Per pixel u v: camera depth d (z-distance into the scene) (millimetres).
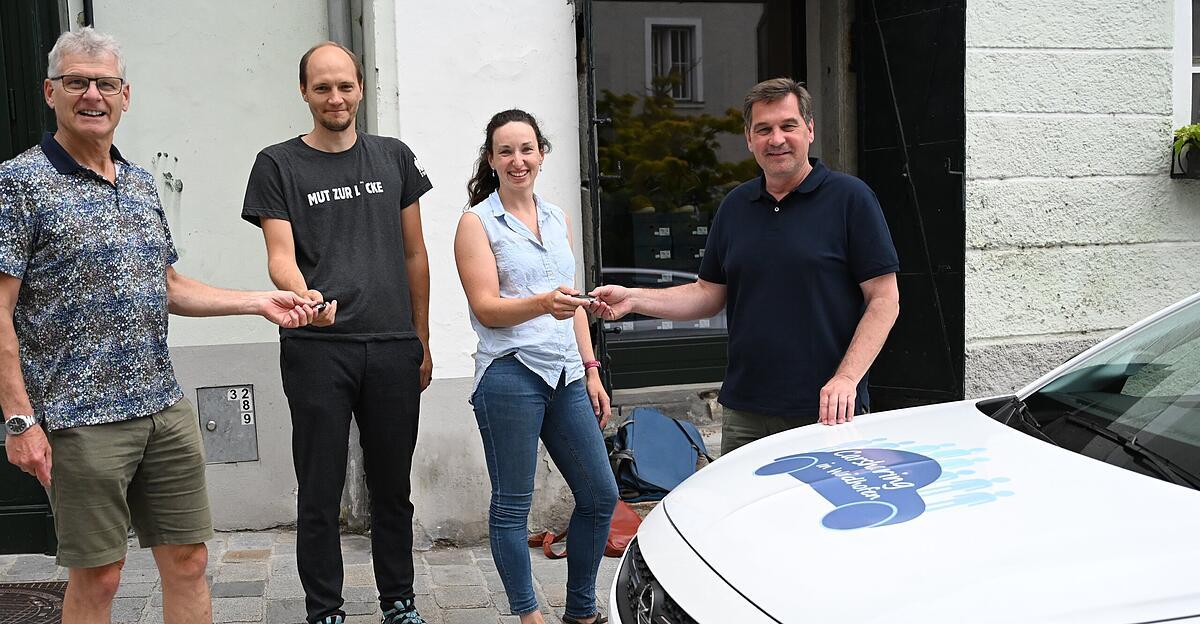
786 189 3320
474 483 4707
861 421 3025
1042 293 5477
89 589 2965
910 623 1825
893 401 5461
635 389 6074
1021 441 2609
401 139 4516
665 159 6383
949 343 5180
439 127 4543
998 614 1803
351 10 4672
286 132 4703
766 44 6438
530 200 3492
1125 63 5484
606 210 6301
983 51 5270
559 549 4664
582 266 4773
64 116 2820
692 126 6406
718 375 6242
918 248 5324
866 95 5590
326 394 3377
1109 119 5496
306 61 3412
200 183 4641
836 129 5875
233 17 4617
